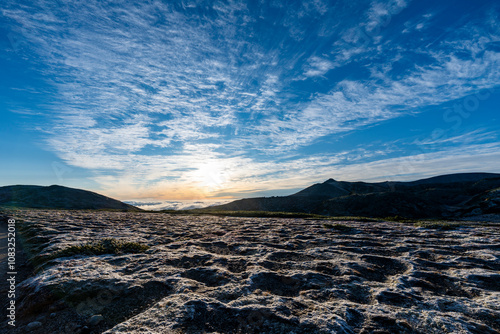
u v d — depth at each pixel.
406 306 4.11
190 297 4.38
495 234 10.95
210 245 9.19
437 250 7.94
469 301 4.24
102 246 8.30
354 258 7.09
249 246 8.84
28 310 4.23
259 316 3.78
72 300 4.41
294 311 3.96
